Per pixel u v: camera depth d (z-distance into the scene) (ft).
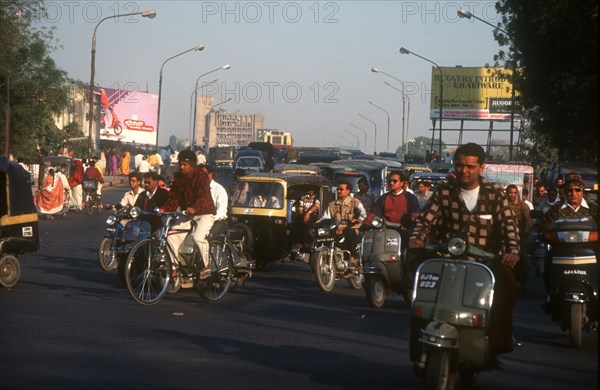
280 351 38.55
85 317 46.85
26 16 168.55
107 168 265.54
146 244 53.57
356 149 335.26
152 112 400.88
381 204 59.47
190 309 51.78
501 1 165.07
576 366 37.40
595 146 163.32
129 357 36.04
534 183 151.64
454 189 31.50
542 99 162.81
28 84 186.60
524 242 67.67
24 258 80.23
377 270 55.16
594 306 42.63
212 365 34.99
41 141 216.54
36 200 128.88
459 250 29.96
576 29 142.41
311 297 60.44
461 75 352.90
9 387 30.12
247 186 77.87
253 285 66.69
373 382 32.60
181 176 55.42
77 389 30.14
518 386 32.81
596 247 42.88
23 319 45.44
